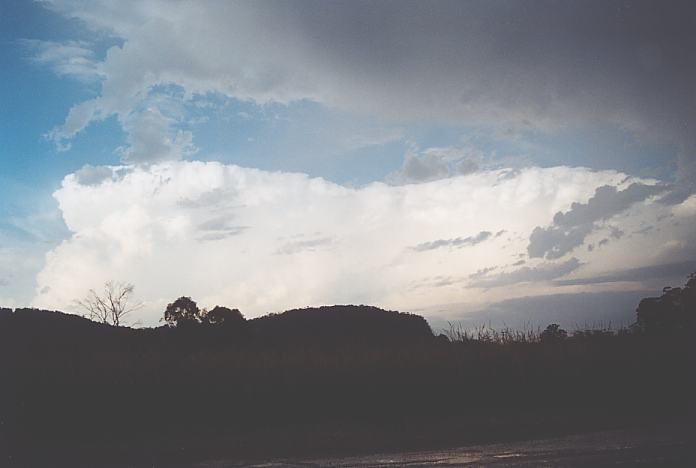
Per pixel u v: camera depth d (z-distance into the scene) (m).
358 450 13.27
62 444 16.33
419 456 12.02
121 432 18.06
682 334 24.16
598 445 12.40
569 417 17.30
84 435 17.70
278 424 19.11
